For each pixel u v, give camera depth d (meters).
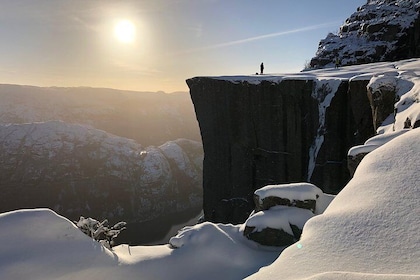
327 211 5.22
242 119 26.53
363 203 4.91
